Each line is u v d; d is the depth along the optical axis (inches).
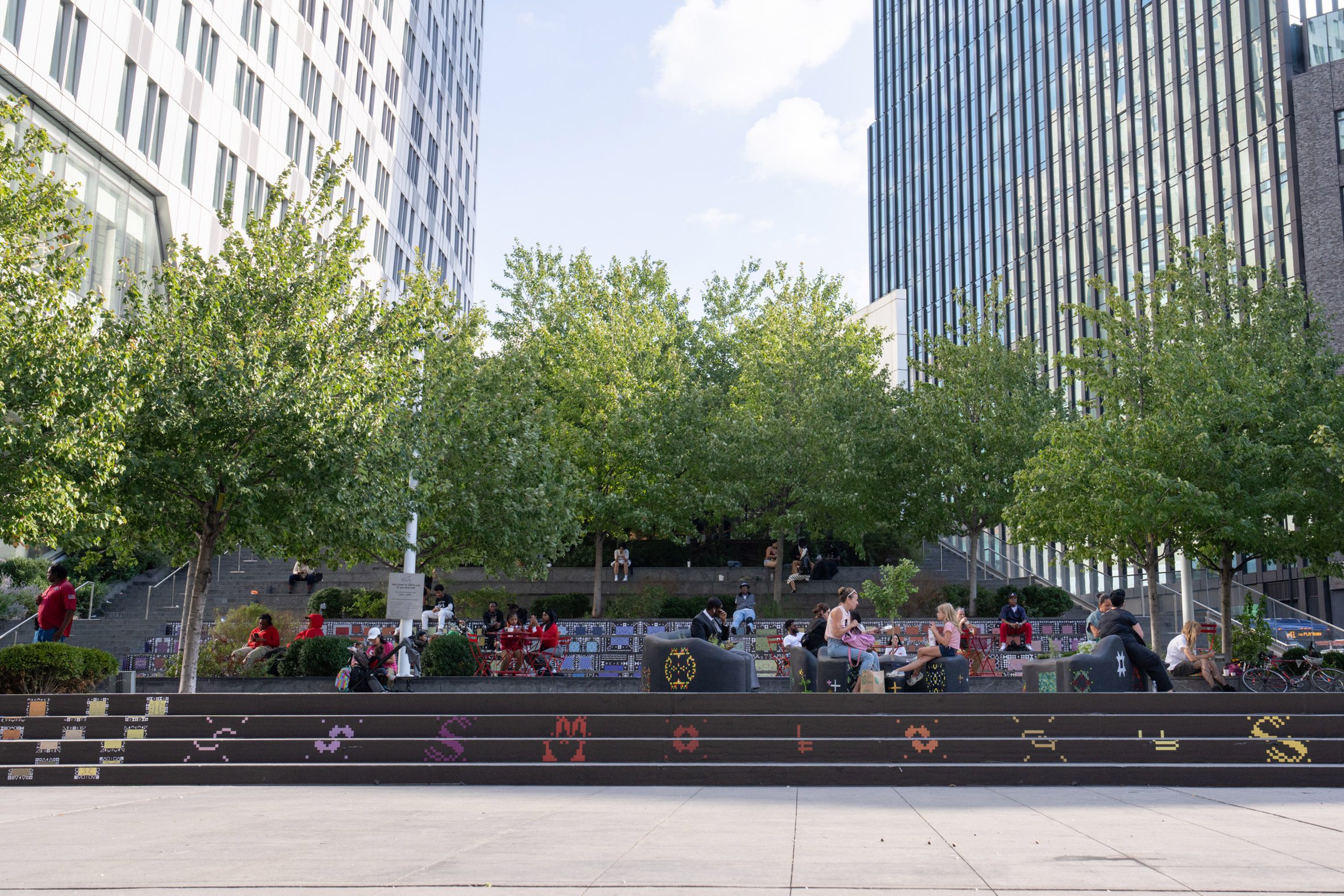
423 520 976.9
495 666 823.7
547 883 193.6
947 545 1553.9
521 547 1009.5
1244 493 836.0
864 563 1432.1
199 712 447.2
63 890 191.8
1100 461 896.3
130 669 824.9
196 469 648.4
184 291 714.2
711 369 1708.9
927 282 3228.3
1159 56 2292.1
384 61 2017.7
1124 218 2380.7
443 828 269.6
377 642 674.8
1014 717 415.5
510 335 1497.3
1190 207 2181.3
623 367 1280.8
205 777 410.3
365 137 1903.3
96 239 1091.3
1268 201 1973.4
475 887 190.7
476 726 431.5
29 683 631.8
